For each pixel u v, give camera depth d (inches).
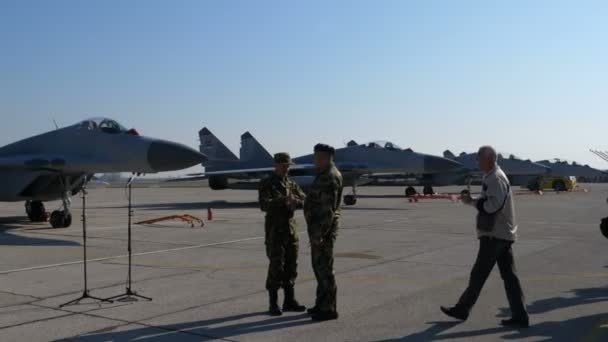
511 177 2235.5
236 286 327.0
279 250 262.8
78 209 1135.0
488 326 242.5
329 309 251.3
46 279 347.9
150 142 627.2
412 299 292.4
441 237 589.6
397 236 599.5
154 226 724.7
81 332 231.5
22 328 236.8
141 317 255.4
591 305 280.8
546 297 298.5
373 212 996.6
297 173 1235.2
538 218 844.6
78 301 283.9
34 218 797.9
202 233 634.8
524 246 510.0
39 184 692.7
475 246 512.7
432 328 238.8
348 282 338.3
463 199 248.2
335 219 252.1
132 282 338.0
